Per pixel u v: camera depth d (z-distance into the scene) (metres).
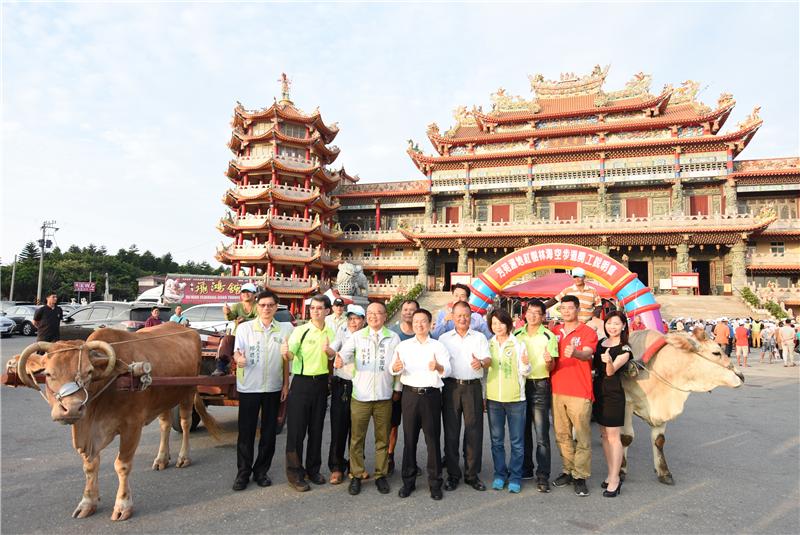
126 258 120.06
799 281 38.81
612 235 39.88
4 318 27.83
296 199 43.91
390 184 51.44
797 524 5.15
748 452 8.08
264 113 44.78
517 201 47.16
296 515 5.24
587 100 47.97
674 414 6.58
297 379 6.26
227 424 9.80
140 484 6.16
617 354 6.09
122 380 4.96
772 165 40.31
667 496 6.00
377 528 4.92
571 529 4.97
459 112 51.50
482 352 6.26
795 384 16.36
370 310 6.34
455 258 47.97
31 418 9.72
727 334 24.52
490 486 6.34
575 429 6.18
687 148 41.38
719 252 40.47
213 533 4.73
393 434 6.83
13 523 4.87
